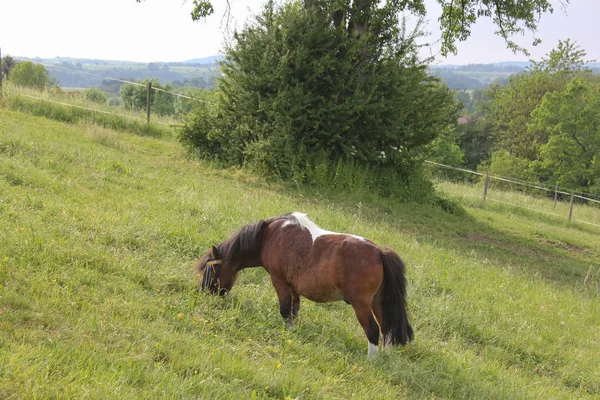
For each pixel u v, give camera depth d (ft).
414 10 61.52
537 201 82.89
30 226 24.39
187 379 15.51
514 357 25.64
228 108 58.75
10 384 12.93
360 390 17.94
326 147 57.52
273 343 20.65
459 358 22.72
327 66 55.16
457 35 60.70
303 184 54.13
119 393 13.61
